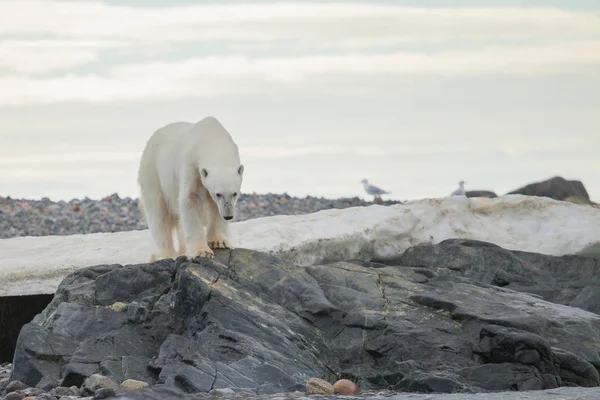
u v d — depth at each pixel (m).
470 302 25.52
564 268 35.56
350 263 28.55
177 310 24.83
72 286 26.84
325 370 23.23
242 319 23.70
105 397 20.28
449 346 23.34
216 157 25.52
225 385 20.84
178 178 26.80
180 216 26.45
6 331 33.88
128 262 35.53
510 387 21.86
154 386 20.45
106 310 25.41
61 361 23.78
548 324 24.23
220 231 27.09
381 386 22.77
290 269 26.69
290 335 23.66
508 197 40.62
